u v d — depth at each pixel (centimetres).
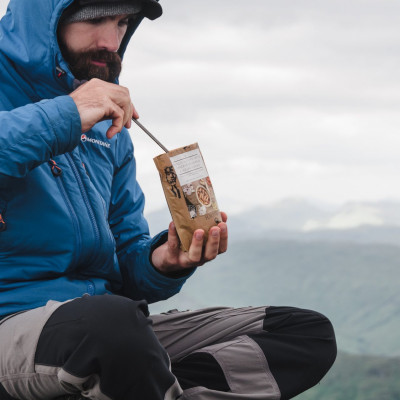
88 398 160
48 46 184
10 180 169
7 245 175
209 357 175
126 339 154
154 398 157
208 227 182
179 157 182
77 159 186
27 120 169
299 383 177
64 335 156
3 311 172
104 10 185
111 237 188
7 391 165
